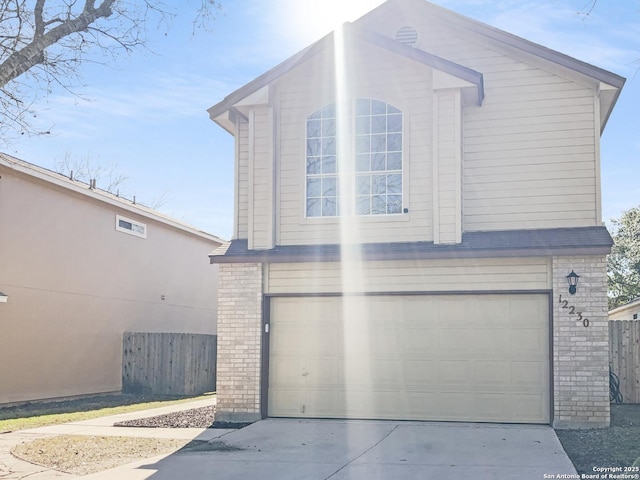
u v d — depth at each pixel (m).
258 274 12.75
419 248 12.00
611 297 34.25
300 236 12.88
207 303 25.11
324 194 12.92
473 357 11.98
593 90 12.33
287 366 12.70
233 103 13.09
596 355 11.24
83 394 17.69
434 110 12.34
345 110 12.98
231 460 9.32
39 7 9.72
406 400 12.20
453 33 13.28
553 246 11.39
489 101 12.74
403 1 13.63
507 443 10.05
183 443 10.60
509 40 12.66
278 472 8.58
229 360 12.70
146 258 20.92
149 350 19.11
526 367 11.75
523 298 11.85
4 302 15.21
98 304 18.44
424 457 9.27
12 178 15.56
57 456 9.73
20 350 15.65
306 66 13.20
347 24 12.89
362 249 12.31
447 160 12.21
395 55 12.78
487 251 11.66
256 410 12.48
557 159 12.35
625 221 30.27
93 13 10.12
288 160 13.12
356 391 12.41
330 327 12.61
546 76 12.56
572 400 11.27
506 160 12.53
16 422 13.05
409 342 12.27
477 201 12.55
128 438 11.09
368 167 12.78
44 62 10.12
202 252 24.81
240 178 13.52
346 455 9.50
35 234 16.23
